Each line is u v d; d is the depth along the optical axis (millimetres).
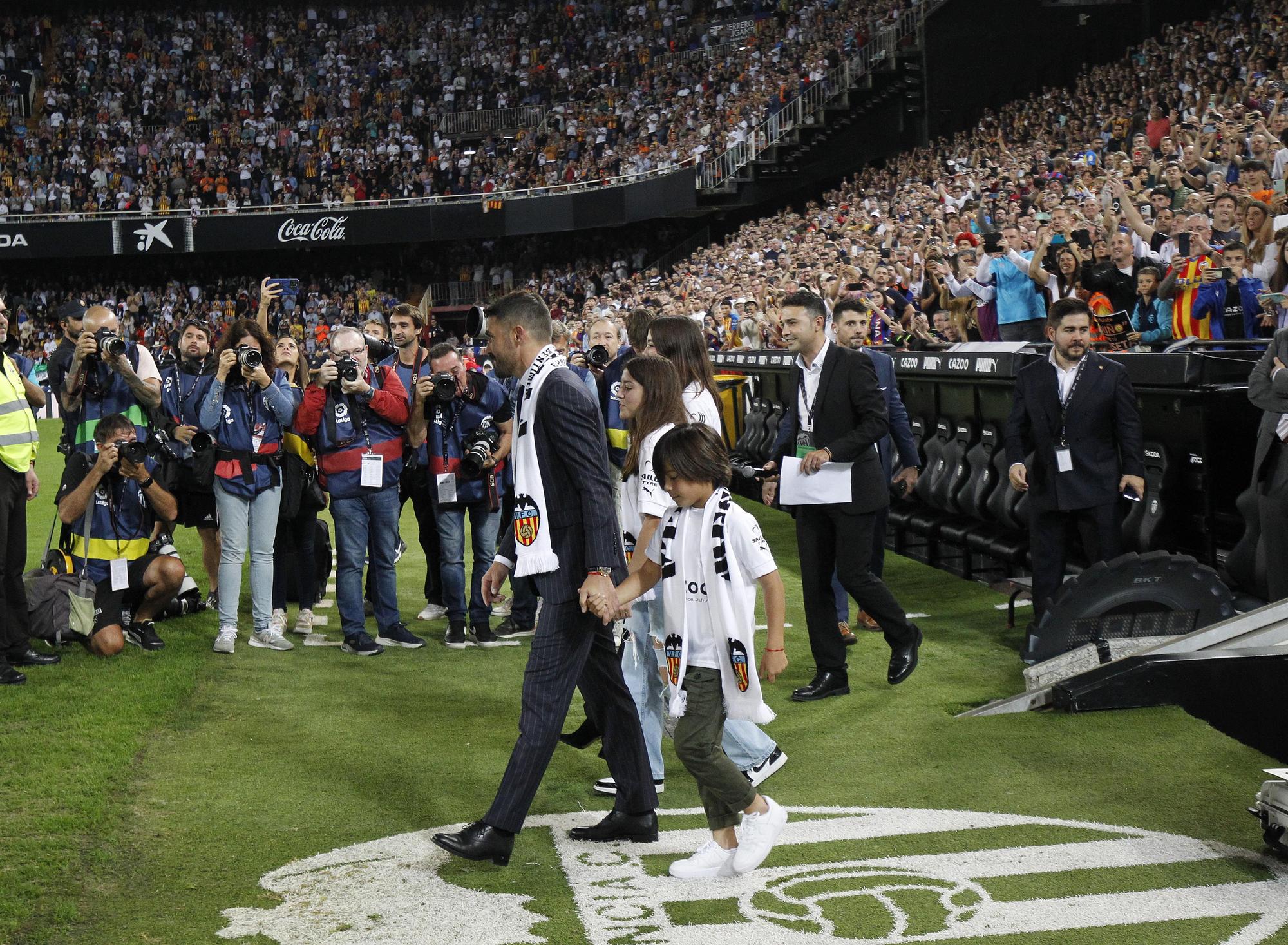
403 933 3371
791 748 4938
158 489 6559
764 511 11812
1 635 6004
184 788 4566
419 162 34875
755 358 12172
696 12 35625
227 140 35750
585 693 4094
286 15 38594
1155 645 5434
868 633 6914
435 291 34375
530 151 33625
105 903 3582
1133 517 6746
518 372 4070
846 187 24766
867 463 5656
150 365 7594
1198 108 15836
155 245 32719
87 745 5004
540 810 4387
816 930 3340
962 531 8266
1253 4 18797
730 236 27906
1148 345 7441
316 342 31891
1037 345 7746
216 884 3711
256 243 32906
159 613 7051
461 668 6430
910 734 5023
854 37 26109
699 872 3734
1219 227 8828
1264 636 4770
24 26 38062
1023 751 4723
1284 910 3377
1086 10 24219
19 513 6164
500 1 38062
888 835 3984
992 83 24984
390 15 38906
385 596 6934
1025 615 7172
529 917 3473
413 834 4125
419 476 7422
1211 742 4715
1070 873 3646
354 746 5082
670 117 31578
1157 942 3203
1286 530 5336
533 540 3926
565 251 34188
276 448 6812
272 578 6941
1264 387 5285
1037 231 10820
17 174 34688
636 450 4301
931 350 8727
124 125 35938
